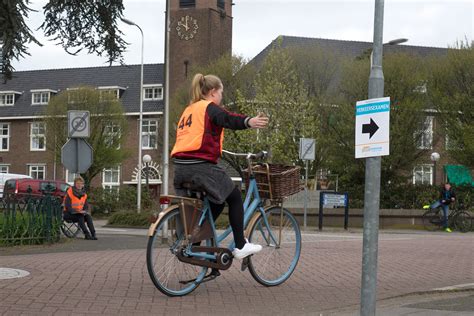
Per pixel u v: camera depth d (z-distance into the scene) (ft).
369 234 17.61
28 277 26.43
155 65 203.21
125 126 156.35
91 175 154.10
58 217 46.80
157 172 188.34
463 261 38.40
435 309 22.81
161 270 22.44
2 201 42.55
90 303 21.77
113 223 83.35
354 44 184.24
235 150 120.67
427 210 88.07
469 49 107.24
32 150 203.31
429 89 108.78
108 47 48.70
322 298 24.21
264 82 125.39
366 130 17.85
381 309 22.80
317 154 117.60
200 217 22.74
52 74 214.90
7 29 39.09
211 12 184.44
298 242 26.94
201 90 23.03
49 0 45.73
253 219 24.93
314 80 127.03
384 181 107.45
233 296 23.86
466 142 103.45
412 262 36.99
